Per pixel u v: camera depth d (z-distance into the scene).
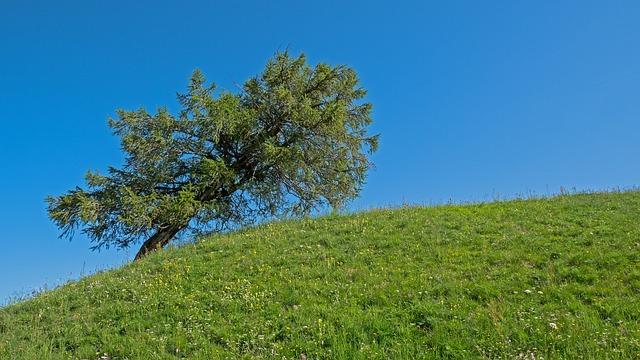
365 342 11.38
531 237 17.00
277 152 29.86
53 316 15.15
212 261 18.41
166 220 28.25
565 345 10.27
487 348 10.49
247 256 18.34
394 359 10.47
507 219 19.84
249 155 31.48
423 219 20.75
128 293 16.23
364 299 13.47
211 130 29.62
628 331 10.54
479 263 15.21
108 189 28.23
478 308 12.24
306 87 33.28
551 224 18.44
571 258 14.65
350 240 18.83
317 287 14.62
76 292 17.22
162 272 17.98
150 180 29.09
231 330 12.65
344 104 32.25
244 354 11.48
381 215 22.34
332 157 32.50
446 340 10.89
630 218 18.14
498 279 13.87
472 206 23.23
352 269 15.84
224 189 31.14
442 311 12.15
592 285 12.91
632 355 9.71
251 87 32.09
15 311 16.30
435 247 17.11
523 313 11.71
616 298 12.03
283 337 12.11
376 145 34.59
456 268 15.01
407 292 13.51
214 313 13.80
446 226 19.47
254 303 14.04
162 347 12.10
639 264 13.75
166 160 29.14
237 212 31.14
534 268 14.50
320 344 11.48
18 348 13.00
